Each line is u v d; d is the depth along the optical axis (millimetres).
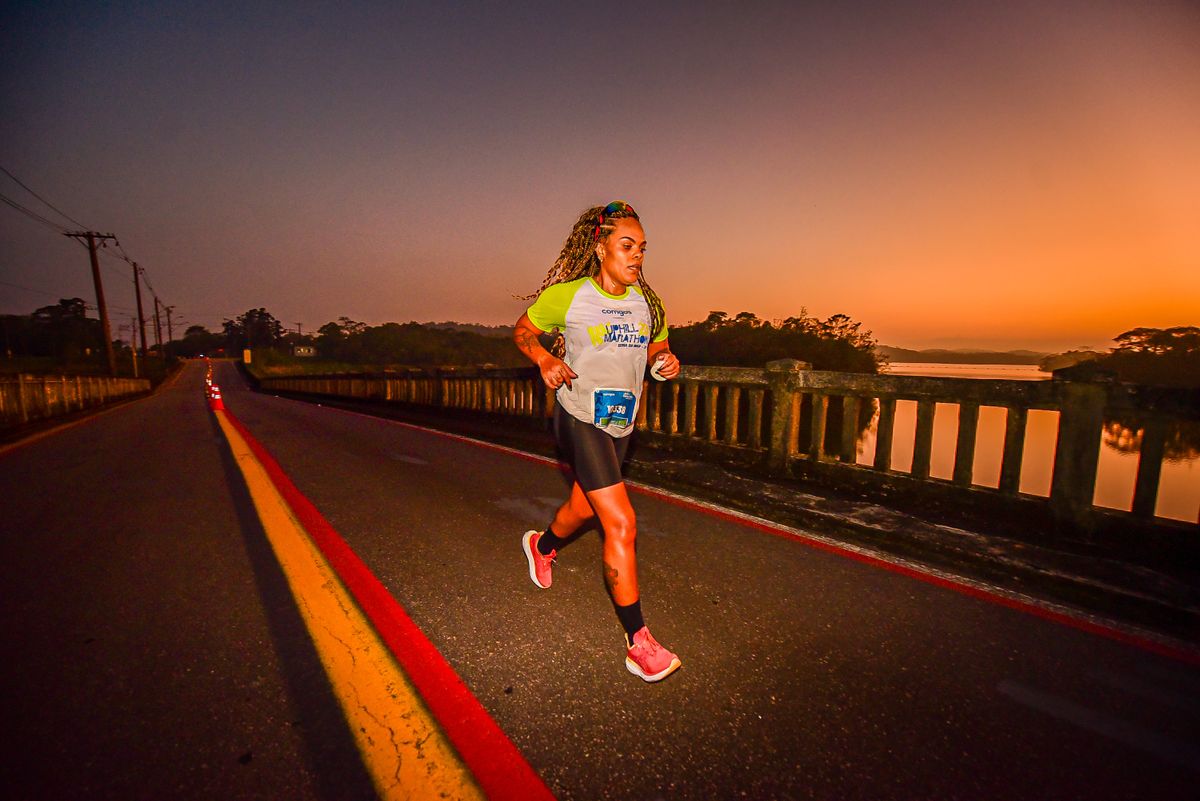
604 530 2100
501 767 1595
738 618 2547
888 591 2850
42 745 1643
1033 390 3572
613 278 2082
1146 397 3123
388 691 1936
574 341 2080
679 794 1513
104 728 1724
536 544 2770
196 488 4965
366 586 2824
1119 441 3291
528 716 1824
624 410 2129
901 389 4297
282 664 2098
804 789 1539
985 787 1556
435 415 12062
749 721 1825
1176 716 1882
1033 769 1626
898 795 1524
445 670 2080
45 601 2631
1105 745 1732
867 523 3678
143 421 12164
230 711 1813
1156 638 2406
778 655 2238
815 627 2471
